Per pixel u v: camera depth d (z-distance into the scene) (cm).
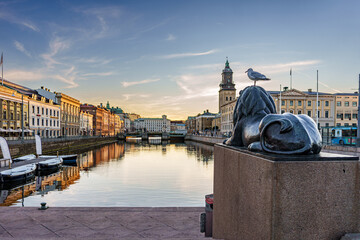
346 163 294
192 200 1678
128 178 2477
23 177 2225
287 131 321
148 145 8306
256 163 321
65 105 7194
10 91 4606
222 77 12162
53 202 1631
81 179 2423
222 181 470
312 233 287
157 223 740
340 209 292
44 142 4466
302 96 6303
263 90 499
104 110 12375
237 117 514
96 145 7800
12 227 706
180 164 3531
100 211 838
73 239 538
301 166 286
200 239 522
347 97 6519
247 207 348
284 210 283
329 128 3297
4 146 2409
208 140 8031
